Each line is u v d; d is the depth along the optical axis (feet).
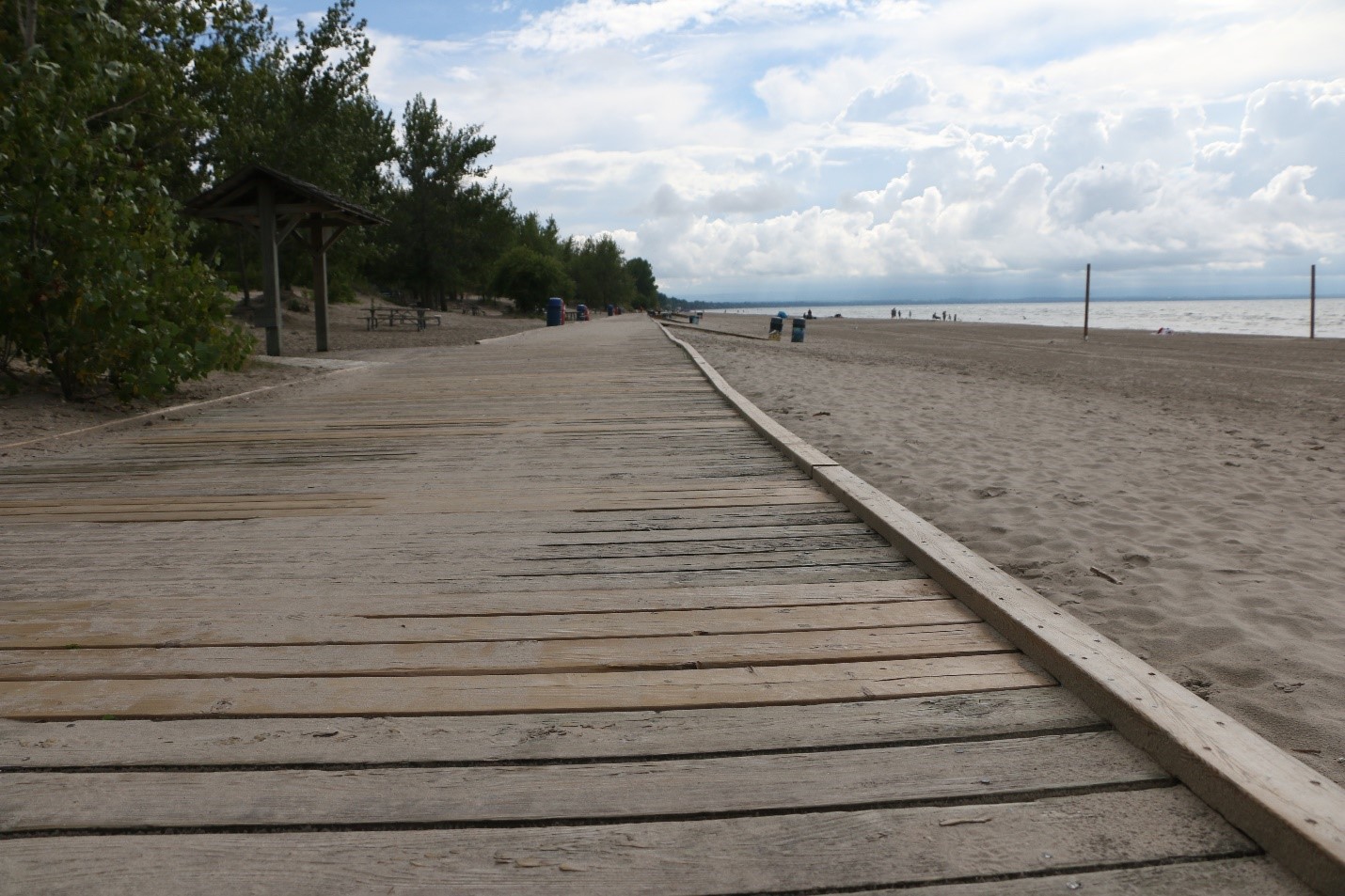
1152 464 24.21
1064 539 16.25
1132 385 53.57
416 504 16.06
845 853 5.94
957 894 5.52
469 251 165.68
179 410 28.86
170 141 53.16
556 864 5.84
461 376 40.37
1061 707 7.93
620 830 6.21
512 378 39.09
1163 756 6.86
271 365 45.27
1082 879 5.65
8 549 13.35
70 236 28.19
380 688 8.45
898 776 6.84
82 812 6.40
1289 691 9.79
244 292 90.63
